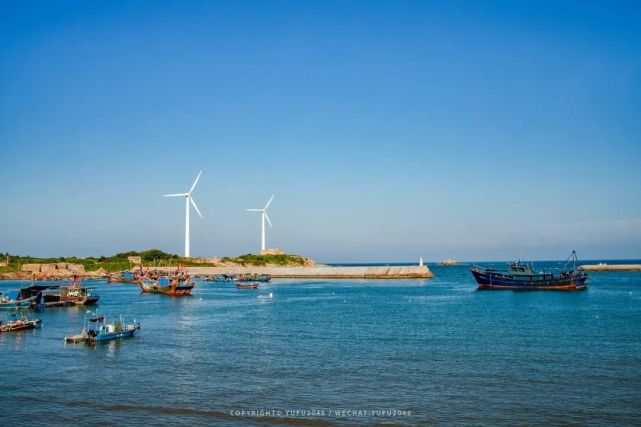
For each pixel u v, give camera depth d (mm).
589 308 107375
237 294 157500
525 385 45594
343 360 55531
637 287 173750
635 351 59500
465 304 119625
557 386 45281
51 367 53250
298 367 52406
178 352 60312
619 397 42250
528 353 58750
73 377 49219
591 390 44094
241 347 63219
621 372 49781
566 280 157875
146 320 91312
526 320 88312
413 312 102312
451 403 41031
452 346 63281
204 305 120625
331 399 42094
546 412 38969
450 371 50531
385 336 71312
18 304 112438
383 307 113125
